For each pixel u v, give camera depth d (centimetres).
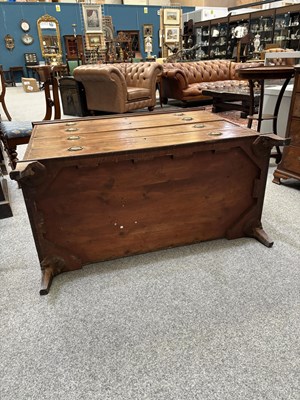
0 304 134
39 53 1105
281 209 203
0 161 283
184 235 164
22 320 125
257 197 165
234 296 133
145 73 504
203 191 156
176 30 1118
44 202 135
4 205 206
